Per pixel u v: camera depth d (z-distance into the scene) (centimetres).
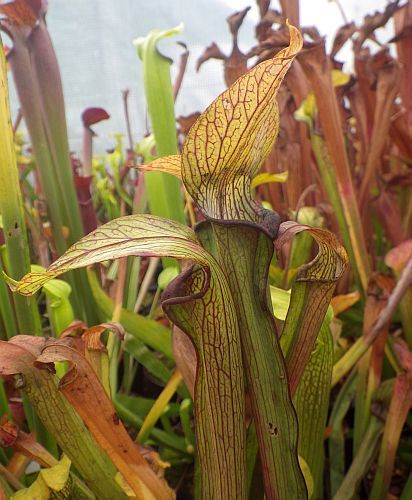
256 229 19
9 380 35
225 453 21
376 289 38
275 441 21
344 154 45
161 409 36
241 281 19
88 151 52
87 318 46
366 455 36
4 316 35
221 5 190
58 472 25
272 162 63
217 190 19
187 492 42
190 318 19
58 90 39
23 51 37
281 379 20
